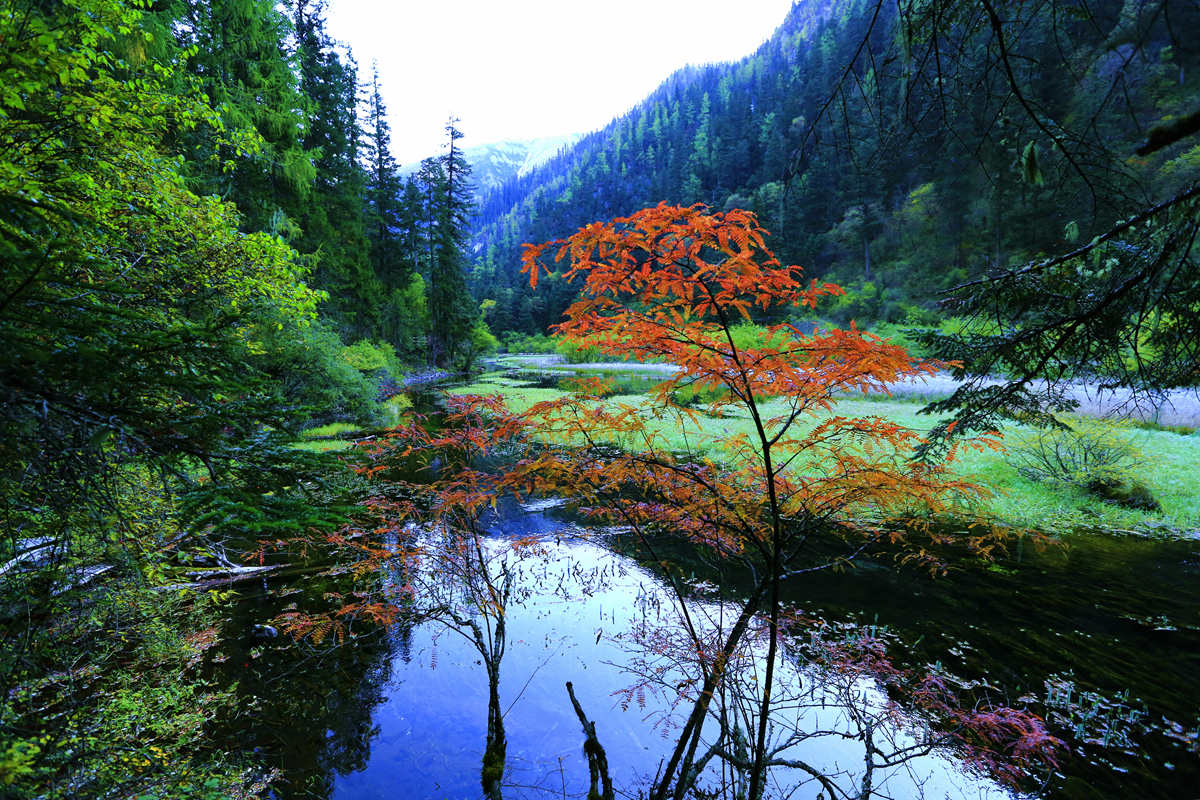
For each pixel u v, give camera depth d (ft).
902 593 17.84
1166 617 16.05
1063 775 10.28
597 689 13.20
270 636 14.82
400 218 109.60
